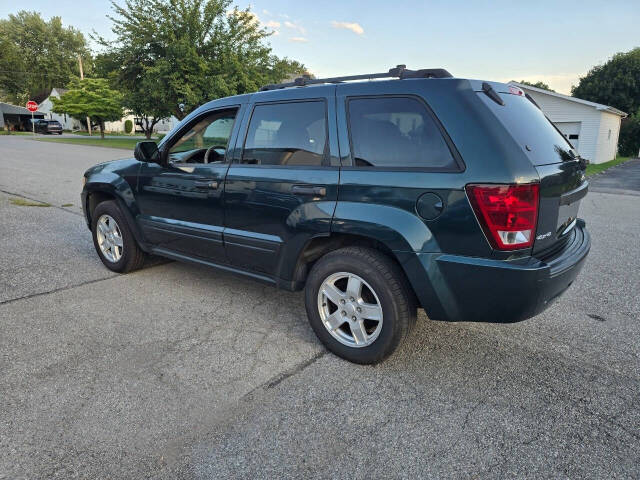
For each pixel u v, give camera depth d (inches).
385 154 104.0
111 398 98.0
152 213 159.2
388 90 105.4
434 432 89.4
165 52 853.8
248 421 91.7
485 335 131.3
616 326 138.9
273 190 120.9
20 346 119.6
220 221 137.1
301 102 119.6
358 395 101.3
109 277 174.7
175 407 95.5
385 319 106.3
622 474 79.0
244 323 136.9
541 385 106.3
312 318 119.6
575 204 117.2
